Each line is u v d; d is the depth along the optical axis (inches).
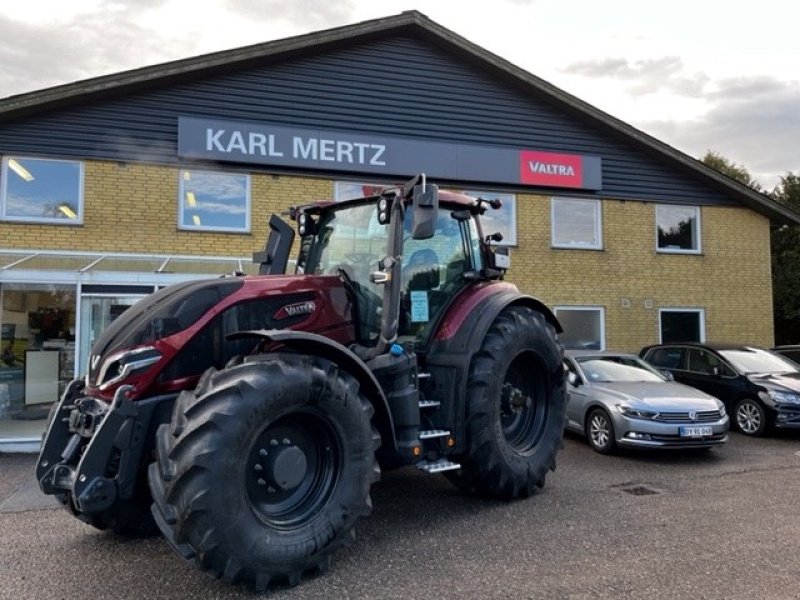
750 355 400.2
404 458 176.7
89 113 394.6
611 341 519.2
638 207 537.6
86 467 141.3
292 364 148.8
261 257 227.5
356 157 445.7
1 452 311.0
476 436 200.1
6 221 378.6
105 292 342.3
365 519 197.9
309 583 148.6
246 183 423.8
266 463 148.4
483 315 208.1
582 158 513.3
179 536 132.7
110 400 153.7
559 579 150.5
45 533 190.7
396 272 187.9
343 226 217.0
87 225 392.2
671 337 546.9
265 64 428.5
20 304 350.6
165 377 155.7
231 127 417.4
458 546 173.5
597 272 518.0
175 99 409.7
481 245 231.6
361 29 442.3
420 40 468.8
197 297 165.6
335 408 153.6
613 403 306.2
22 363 351.9
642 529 188.2
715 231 565.0
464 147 475.2
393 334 184.2
